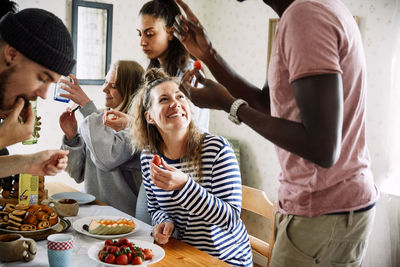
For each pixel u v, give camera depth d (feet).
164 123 5.46
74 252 4.80
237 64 12.55
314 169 3.64
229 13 12.69
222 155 5.53
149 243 4.96
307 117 3.24
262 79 11.82
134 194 7.52
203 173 5.57
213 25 13.25
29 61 3.84
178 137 5.58
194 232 5.50
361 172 3.71
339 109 3.23
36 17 3.84
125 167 7.41
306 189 3.70
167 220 5.62
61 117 7.59
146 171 6.06
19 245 4.43
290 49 3.38
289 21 3.44
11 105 4.14
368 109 9.52
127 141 7.06
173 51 7.77
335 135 3.20
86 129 6.97
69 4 11.05
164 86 5.55
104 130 6.99
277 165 11.58
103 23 11.59
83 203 6.66
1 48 3.83
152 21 7.48
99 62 11.64
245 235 5.75
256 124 3.61
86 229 5.41
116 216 6.13
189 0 13.08
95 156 7.07
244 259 5.69
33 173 4.53
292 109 3.65
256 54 11.95
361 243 3.82
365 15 9.53
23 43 3.76
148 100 5.71
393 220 8.74
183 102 5.53
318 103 3.19
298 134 3.30
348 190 3.64
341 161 3.63
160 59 7.93
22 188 6.21
